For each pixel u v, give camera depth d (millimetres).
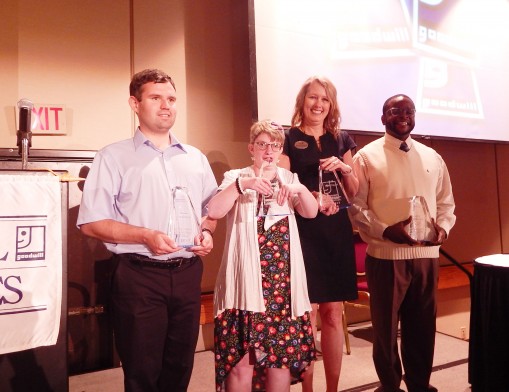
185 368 1630
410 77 3455
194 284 1642
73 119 2773
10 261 1329
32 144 2684
